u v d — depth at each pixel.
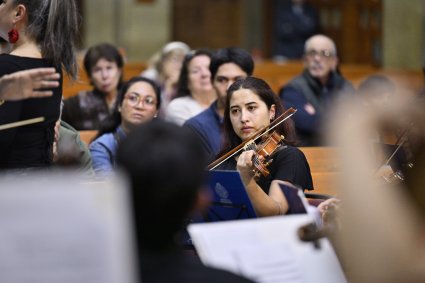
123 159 5.08
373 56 31.11
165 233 5.11
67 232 4.21
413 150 7.34
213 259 5.44
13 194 4.15
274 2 33.00
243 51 12.17
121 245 4.29
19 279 4.17
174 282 4.96
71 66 8.83
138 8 30.58
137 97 12.05
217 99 12.12
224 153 9.55
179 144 5.11
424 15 31.73
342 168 5.91
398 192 6.89
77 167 8.95
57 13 8.51
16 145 8.18
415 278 6.02
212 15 32.78
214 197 7.90
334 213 6.67
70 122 14.65
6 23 8.40
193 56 14.48
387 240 5.89
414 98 7.01
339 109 6.20
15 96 7.55
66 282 4.20
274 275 5.60
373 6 30.72
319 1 29.23
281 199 8.18
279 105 9.51
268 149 8.94
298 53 28.55
